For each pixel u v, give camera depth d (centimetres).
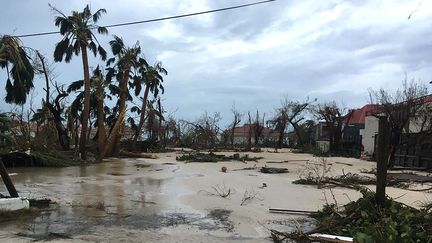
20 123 3036
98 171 2308
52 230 922
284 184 1725
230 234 921
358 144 4497
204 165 2744
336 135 4709
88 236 880
